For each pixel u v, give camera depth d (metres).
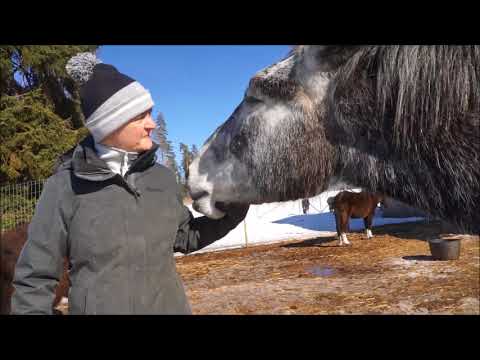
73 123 14.93
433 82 1.15
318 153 1.46
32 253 1.26
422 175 1.27
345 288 5.49
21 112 11.88
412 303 4.56
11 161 11.34
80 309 1.24
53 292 1.32
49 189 1.31
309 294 5.31
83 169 1.25
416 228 10.80
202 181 1.71
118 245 1.26
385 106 1.27
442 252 6.79
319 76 1.41
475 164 1.15
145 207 1.35
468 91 1.12
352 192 9.31
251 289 5.82
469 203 1.22
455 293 4.79
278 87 1.50
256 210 16.83
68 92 14.81
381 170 1.36
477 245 8.16
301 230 12.85
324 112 1.43
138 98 1.30
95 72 1.30
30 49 12.23
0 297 3.66
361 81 1.29
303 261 7.74
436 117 1.16
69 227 1.27
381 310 4.41
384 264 6.90
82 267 1.26
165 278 1.38
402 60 1.18
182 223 1.67
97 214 1.25
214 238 1.72
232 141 1.64
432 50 1.14
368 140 1.37
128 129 1.31
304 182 1.49
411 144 1.23
